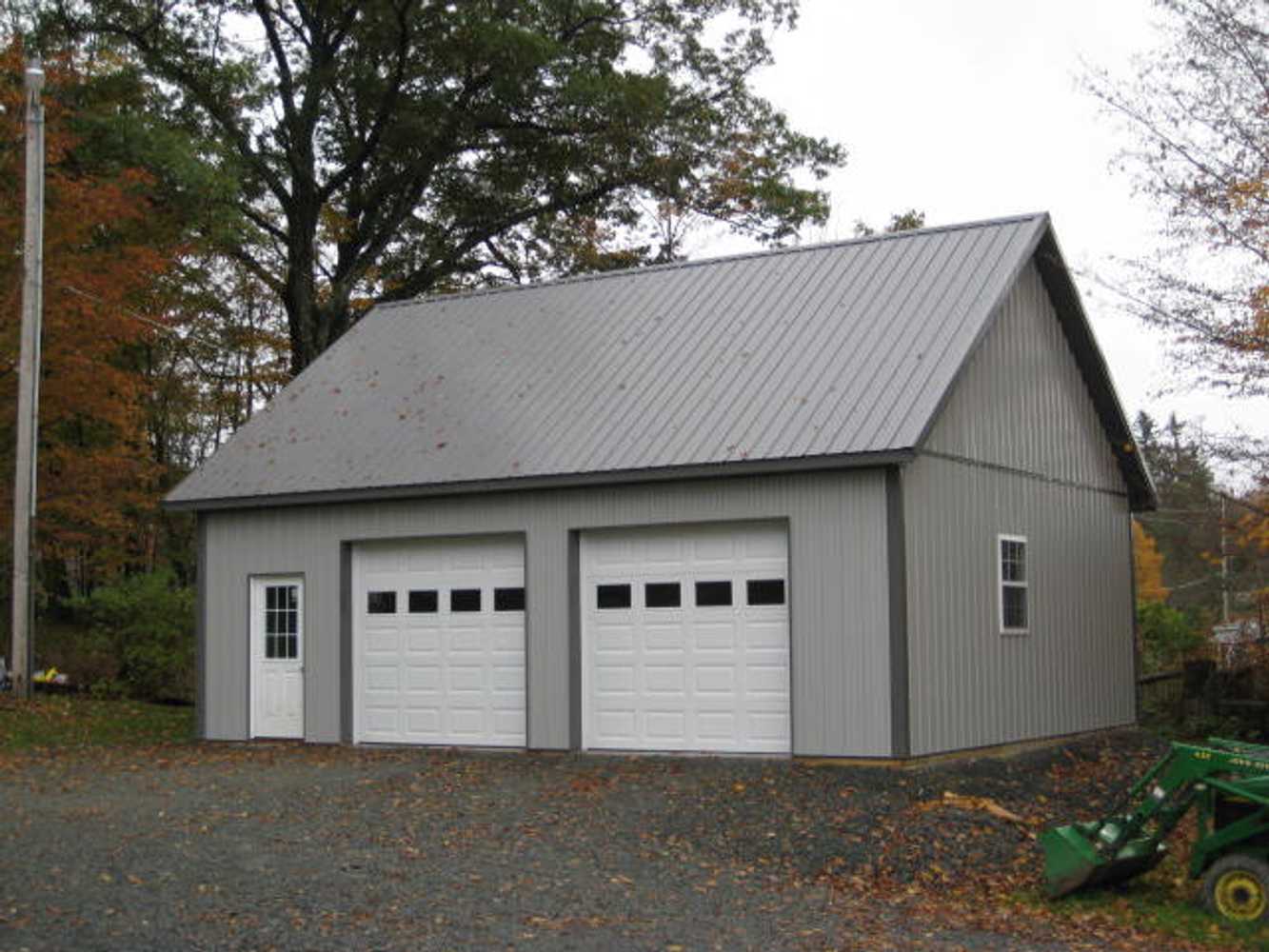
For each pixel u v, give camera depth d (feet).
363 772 54.65
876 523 54.39
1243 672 79.56
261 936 30.63
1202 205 64.18
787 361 61.67
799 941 32.24
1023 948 32.83
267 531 68.44
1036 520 67.41
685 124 112.37
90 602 96.48
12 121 82.43
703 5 115.14
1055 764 60.59
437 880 36.27
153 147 86.79
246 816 44.24
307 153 110.63
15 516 78.33
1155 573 134.72
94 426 100.48
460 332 75.46
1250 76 64.13
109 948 29.37
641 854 40.45
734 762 55.57
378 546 66.18
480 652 63.52
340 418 71.05
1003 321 66.08
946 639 57.06
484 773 54.13
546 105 110.83
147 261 84.94
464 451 64.18
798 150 116.78
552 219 120.26
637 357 66.59
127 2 105.09
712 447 57.31
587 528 60.34
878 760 53.72
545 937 31.48
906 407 55.21
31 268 75.61
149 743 68.64
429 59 108.58
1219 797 37.88
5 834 40.40
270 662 68.39
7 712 76.43
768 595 57.16
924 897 38.19
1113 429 76.64
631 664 59.62
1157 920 36.45
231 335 122.93
